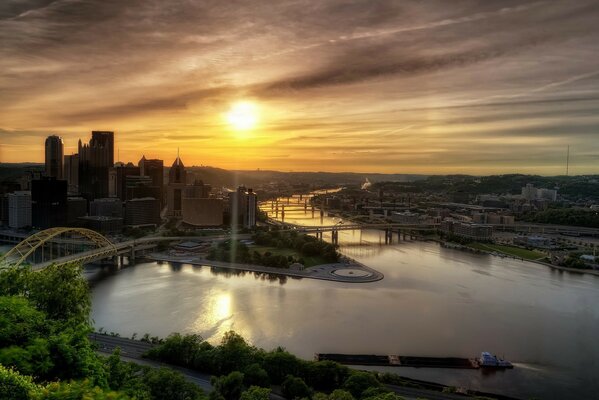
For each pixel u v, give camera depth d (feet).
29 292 422.82
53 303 419.33
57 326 333.01
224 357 646.33
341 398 484.74
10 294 400.67
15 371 240.94
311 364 637.71
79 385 233.35
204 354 655.35
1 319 290.76
